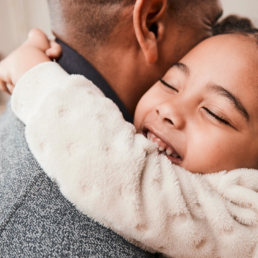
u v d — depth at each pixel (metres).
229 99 0.54
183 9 0.65
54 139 0.42
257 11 1.02
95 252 0.40
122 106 0.66
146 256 0.46
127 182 0.41
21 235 0.40
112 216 0.40
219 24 0.78
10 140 0.53
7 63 0.58
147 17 0.62
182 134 0.57
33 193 0.41
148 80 0.70
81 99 0.46
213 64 0.58
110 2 0.56
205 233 0.43
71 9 0.58
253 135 0.56
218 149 0.54
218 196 0.49
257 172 0.54
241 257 0.44
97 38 0.60
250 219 0.47
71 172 0.40
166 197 0.43
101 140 0.42
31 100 0.47
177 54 0.70
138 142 0.45
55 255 0.39
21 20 1.34
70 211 0.41
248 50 0.58
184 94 0.58
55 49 0.62
